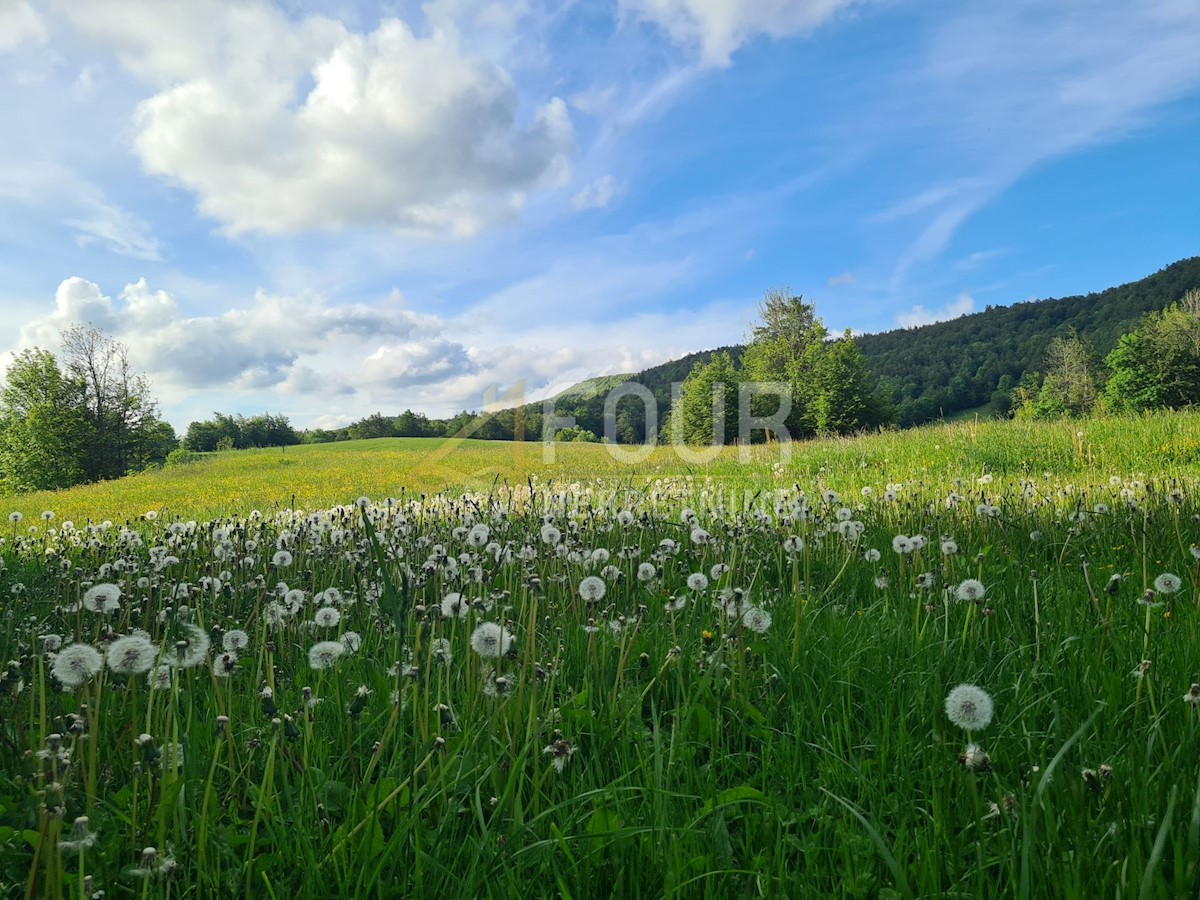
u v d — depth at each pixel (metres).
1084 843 1.70
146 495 23.88
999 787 1.86
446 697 2.67
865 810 2.09
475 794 2.03
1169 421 14.58
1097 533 5.40
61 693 2.73
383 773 2.26
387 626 3.53
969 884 1.76
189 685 2.36
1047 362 79.62
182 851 1.88
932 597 3.75
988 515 5.63
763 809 2.08
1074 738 1.79
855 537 4.69
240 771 2.27
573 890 1.82
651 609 3.91
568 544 4.29
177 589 3.66
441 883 1.80
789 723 2.65
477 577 3.42
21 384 55.53
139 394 58.12
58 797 1.57
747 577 4.41
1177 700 2.46
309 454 39.72
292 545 5.18
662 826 1.91
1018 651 3.10
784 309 60.12
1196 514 5.55
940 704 2.66
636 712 2.54
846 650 3.24
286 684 3.10
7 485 54.31
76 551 5.91
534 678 2.17
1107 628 2.88
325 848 1.92
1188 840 1.67
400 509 6.74
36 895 1.74
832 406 49.84
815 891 1.74
